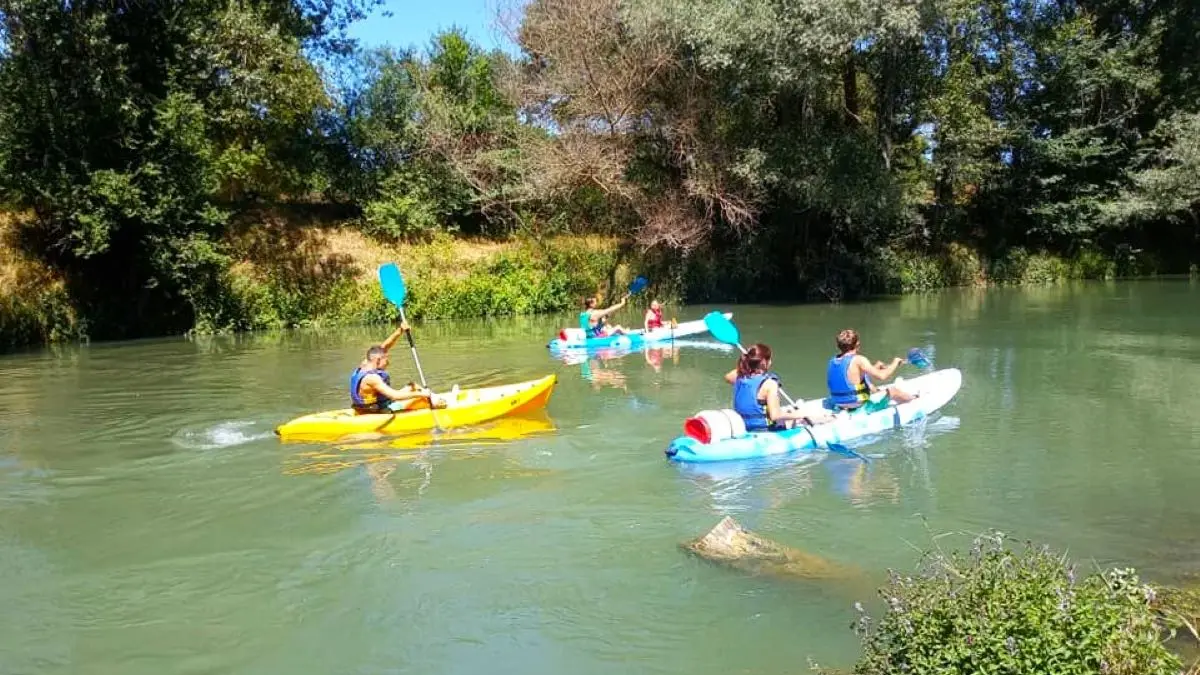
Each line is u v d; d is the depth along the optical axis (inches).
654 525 227.6
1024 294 935.7
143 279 698.2
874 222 962.1
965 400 374.3
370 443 315.9
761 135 872.9
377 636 170.9
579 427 337.4
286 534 226.2
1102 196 1128.2
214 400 403.2
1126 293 920.9
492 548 213.8
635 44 835.4
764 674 151.9
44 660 164.2
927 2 754.8
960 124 956.0
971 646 112.9
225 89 723.4
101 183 628.4
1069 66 1071.6
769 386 297.1
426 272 826.8
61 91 643.5
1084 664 109.2
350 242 836.6
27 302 650.2
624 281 902.4
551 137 914.1
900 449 298.4
